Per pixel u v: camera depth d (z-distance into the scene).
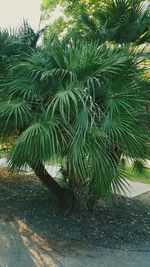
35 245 3.45
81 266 3.06
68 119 3.10
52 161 3.17
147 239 3.67
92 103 3.13
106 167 3.13
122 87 3.44
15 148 3.15
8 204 4.65
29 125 3.31
